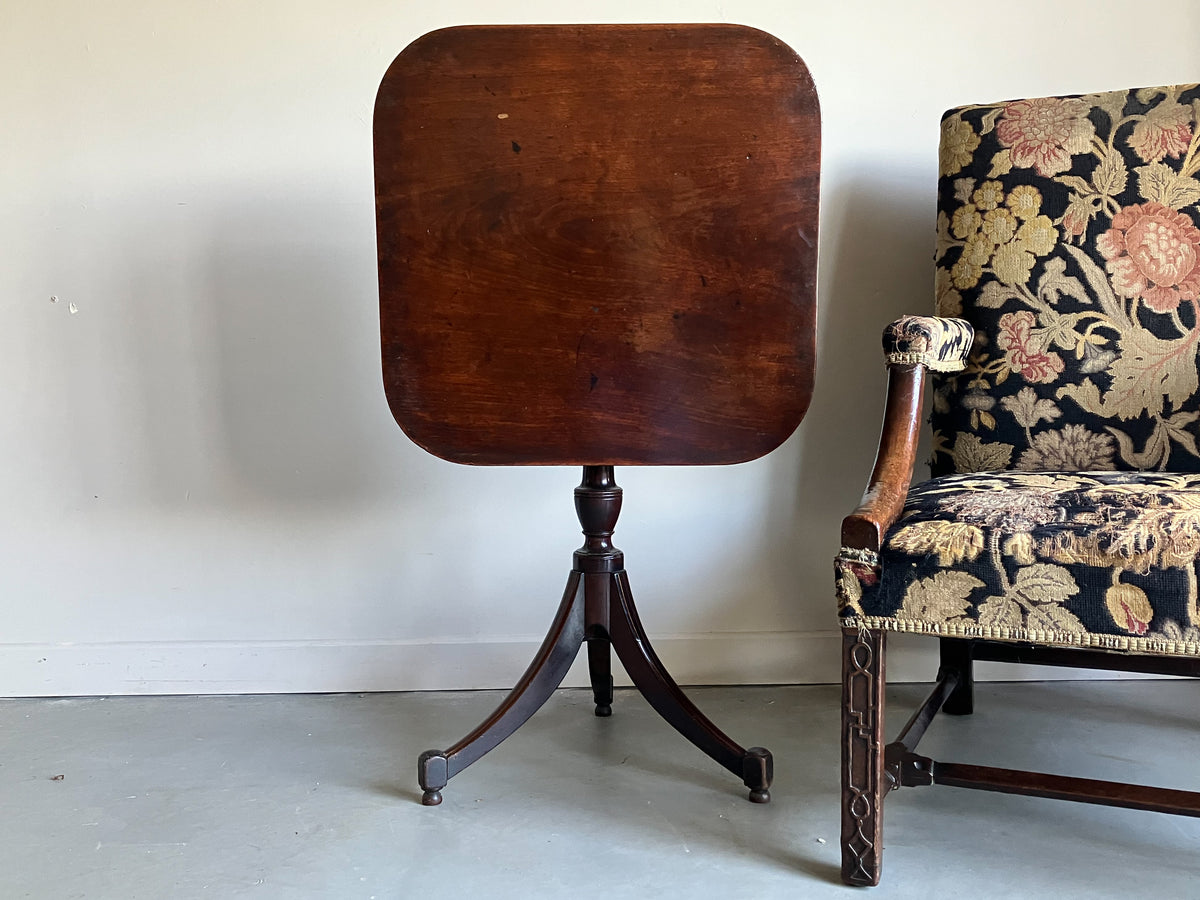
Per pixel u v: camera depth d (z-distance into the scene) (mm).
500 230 1408
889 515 1173
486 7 1890
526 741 1730
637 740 1731
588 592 1573
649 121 1380
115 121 1905
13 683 1994
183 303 1941
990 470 1560
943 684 1665
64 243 1929
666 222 1391
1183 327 1486
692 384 1411
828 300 1941
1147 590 1051
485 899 1232
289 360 1951
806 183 1374
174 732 1798
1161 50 1896
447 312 1427
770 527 1980
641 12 1895
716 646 1990
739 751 1500
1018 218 1563
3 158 1911
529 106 1388
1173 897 1220
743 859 1322
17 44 1892
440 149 1400
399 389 1444
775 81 1366
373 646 1990
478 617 1997
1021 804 1478
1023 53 1898
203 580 1998
